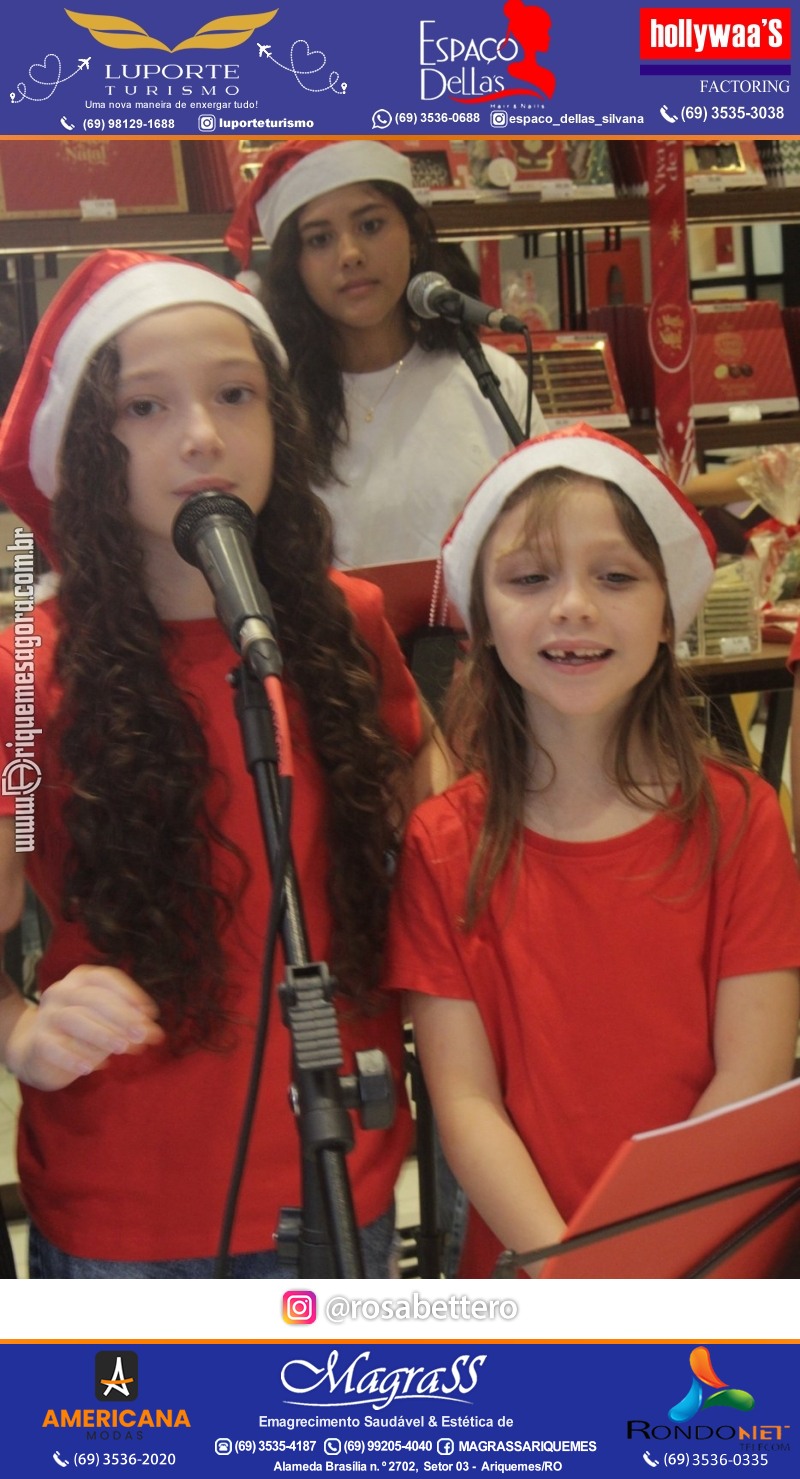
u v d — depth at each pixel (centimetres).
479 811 139
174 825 126
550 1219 125
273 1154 129
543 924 134
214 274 130
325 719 134
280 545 136
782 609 278
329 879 133
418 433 228
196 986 126
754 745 314
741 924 135
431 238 231
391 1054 140
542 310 316
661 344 275
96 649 126
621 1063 133
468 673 141
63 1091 131
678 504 133
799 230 328
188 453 122
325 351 224
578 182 261
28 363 130
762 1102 97
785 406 295
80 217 229
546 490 129
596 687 129
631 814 137
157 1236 129
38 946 254
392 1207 139
